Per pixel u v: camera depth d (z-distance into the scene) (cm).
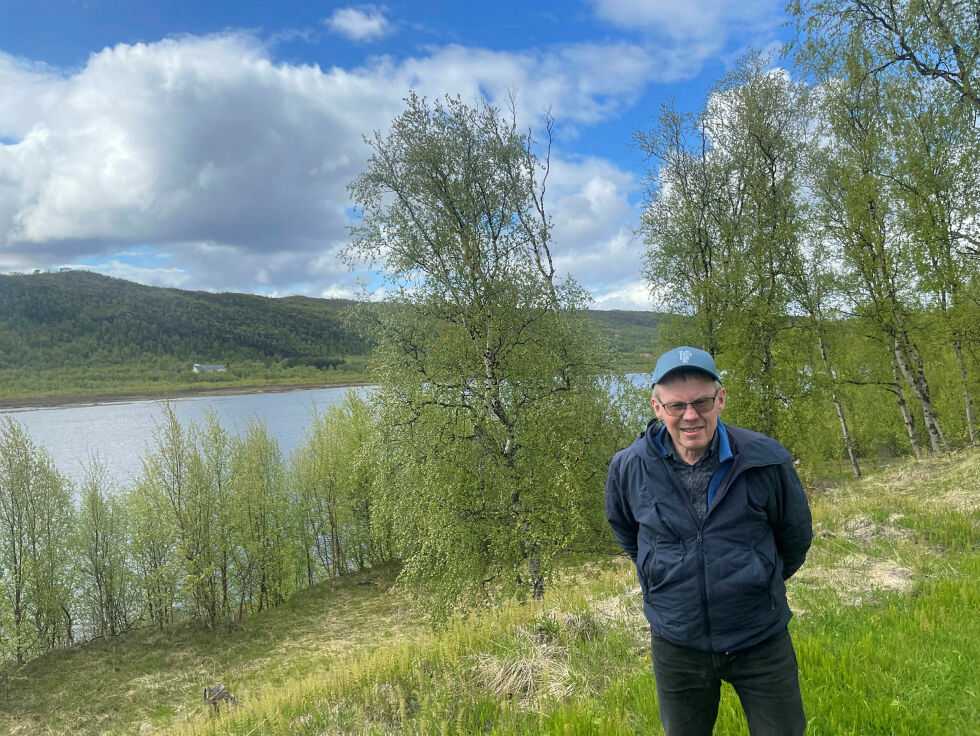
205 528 2945
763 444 222
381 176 1658
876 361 2517
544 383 1708
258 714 574
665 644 237
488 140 1680
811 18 1460
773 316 2014
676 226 2253
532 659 495
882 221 1967
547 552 1486
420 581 1620
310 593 3272
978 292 1778
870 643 428
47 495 2794
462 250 1666
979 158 1534
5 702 2181
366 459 1691
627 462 247
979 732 313
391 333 1683
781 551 240
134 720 1953
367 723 473
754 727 227
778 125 2058
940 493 1173
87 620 3111
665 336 2280
